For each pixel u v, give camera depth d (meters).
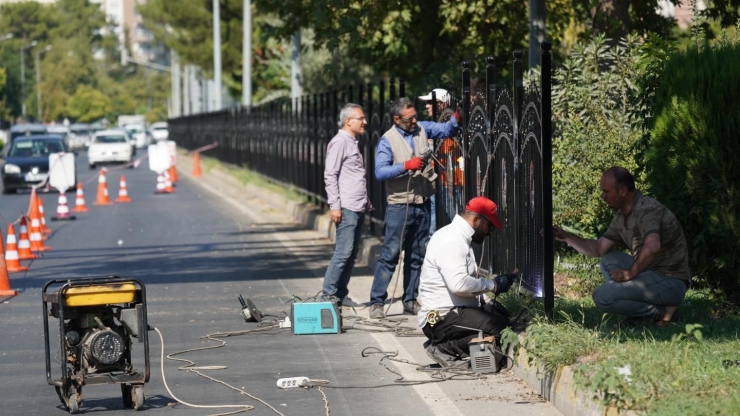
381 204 31.09
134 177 80.50
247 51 72.75
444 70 42.00
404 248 20.91
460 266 16.19
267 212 47.16
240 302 21.22
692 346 13.85
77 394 14.13
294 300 20.00
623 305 15.96
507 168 19.50
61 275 28.38
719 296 17.44
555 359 14.00
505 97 19.62
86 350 13.98
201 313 21.89
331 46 35.78
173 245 34.94
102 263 30.69
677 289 16.00
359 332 19.53
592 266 21.06
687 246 17.16
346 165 21.42
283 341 18.91
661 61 19.19
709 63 17.06
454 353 16.44
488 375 15.73
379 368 16.62
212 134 94.94
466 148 22.44
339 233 21.52
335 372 16.42
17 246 32.25
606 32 28.97
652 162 17.78
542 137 16.72
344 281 21.75
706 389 11.77
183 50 118.94
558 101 24.22
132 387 14.25
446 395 14.73
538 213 17.36
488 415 13.59
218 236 37.44
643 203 16.16
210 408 14.40
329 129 39.84
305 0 38.16
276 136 57.22
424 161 20.69
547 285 16.59
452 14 39.75
